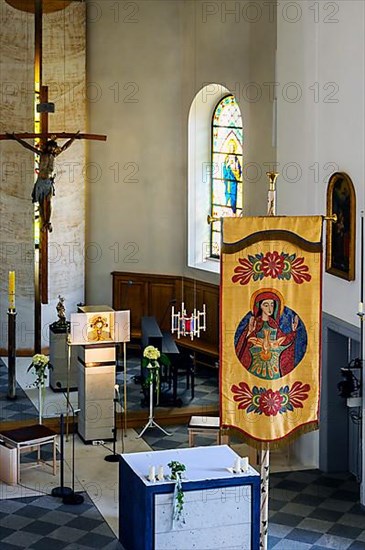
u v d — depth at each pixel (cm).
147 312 2419
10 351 2073
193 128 2341
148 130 2373
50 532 1540
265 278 1312
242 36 2152
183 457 1505
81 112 2353
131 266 2425
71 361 2134
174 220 2380
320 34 1702
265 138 2105
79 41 2330
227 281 1312
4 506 1622
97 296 2442
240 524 1441
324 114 1705
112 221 2420
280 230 1307
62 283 2369
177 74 2345
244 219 1305
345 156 1641
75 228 2373
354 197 1614
